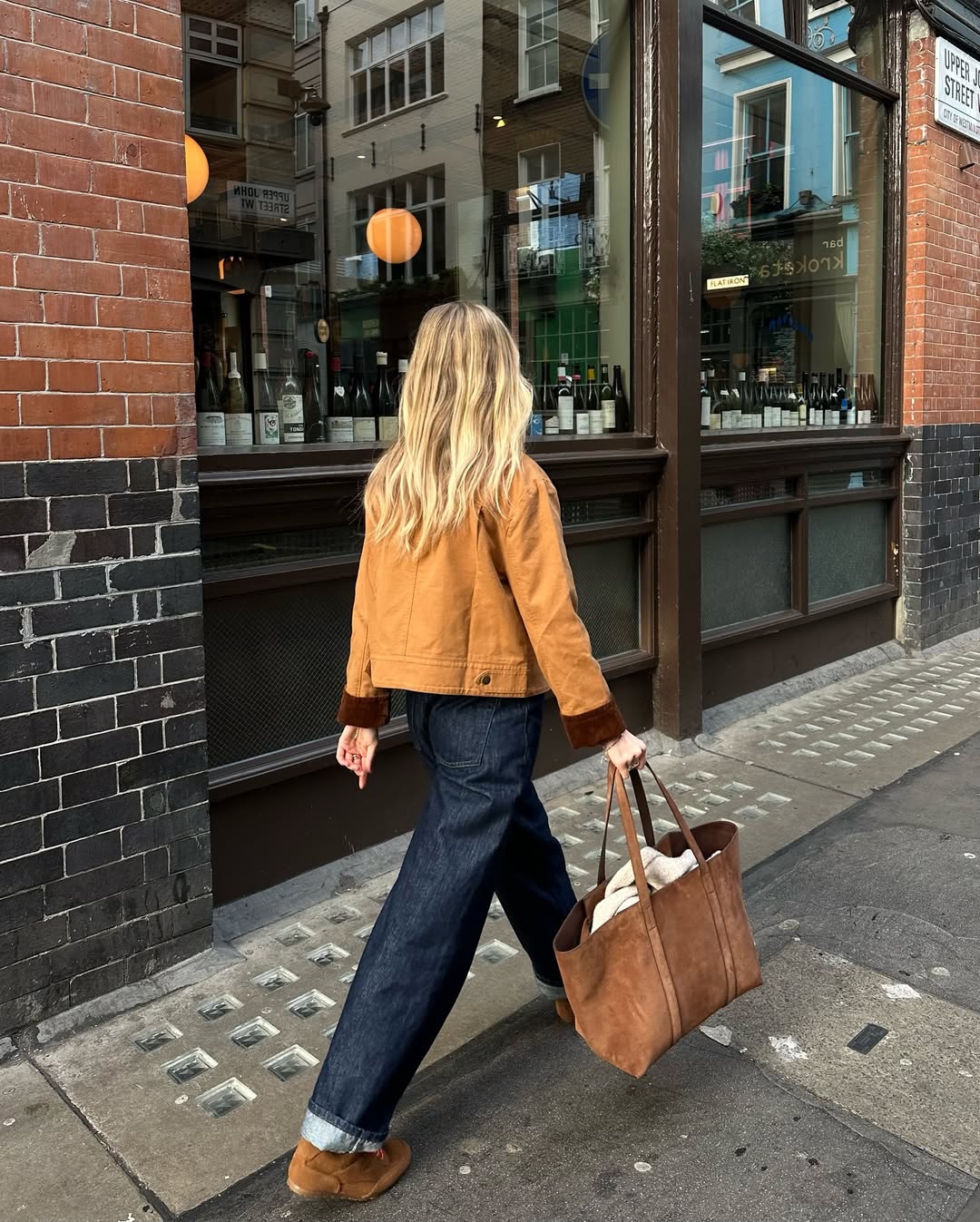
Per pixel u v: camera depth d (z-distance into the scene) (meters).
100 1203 1.97
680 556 4.45
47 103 2.31
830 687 5.66
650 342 4.40
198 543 2.69
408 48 4.17
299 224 3.90
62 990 2.52
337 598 3.31
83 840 2.53
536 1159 2.08
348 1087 1.89
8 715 2.37
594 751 4.37
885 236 6.10
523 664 1.97
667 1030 1.95
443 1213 1.94
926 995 2.67
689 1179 2.02
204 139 3.58
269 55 3.73
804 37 5.23
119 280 2.46
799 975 2.77
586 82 4.43
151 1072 2.36
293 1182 1.92
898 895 3.23
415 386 1.99
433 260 4.39
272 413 3.51
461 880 1.93
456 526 1.92
